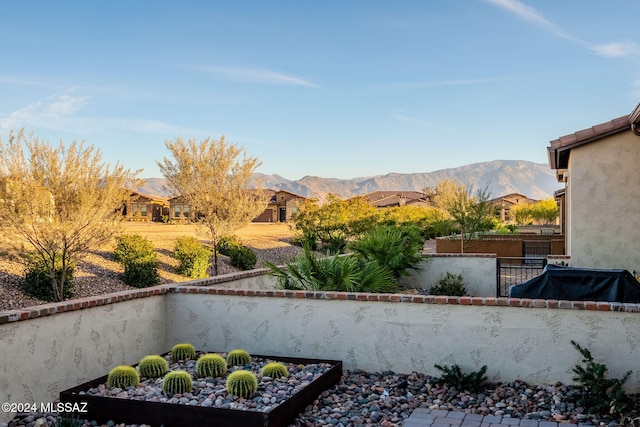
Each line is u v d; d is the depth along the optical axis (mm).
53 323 6168
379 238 14234
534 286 8102
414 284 14898
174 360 7344
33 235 13586
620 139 12125
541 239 25234
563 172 16984
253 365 7172
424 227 38906
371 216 26047
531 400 6215
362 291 9430
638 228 12031
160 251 23188
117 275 18406
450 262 14742
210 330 7922
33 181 12969
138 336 7496
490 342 6742
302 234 26172
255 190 21047
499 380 6699
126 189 14469
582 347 6414
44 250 13773
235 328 7809
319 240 25828
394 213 38406
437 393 6508
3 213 12844
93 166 13711
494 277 14516
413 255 14430
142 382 6473
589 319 6402
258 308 7707
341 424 5574
